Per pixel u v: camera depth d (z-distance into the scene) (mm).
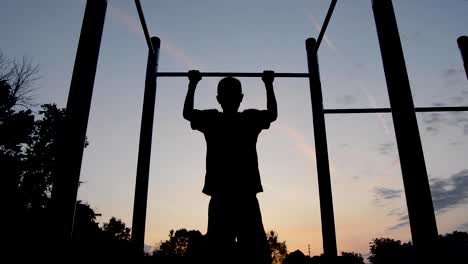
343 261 2869
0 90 20484
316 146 3225
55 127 28641
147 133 2910
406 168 1453
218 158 1945
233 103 2072
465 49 3781
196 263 1848
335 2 2777
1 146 26688
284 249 53250
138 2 2719
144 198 2711
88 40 1648
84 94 1557
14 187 24609
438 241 1341
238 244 1806
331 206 2996
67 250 1371
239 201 1839
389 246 75875
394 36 1647
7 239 16250
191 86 2330
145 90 3082
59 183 1417
